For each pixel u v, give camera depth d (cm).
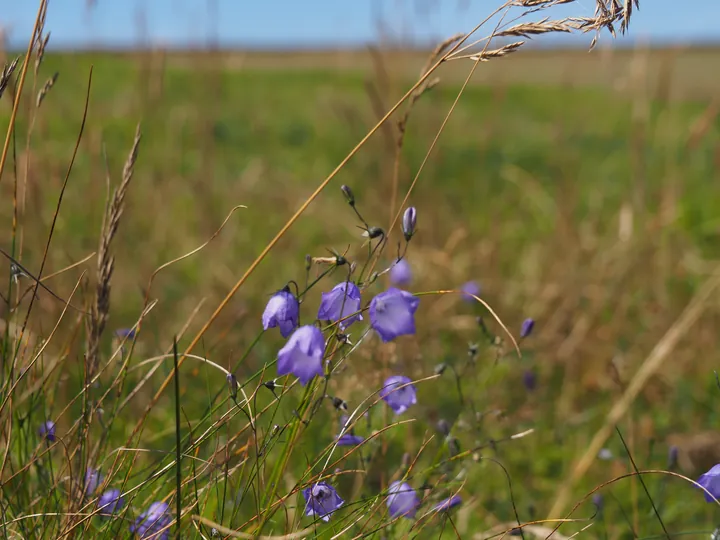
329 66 1839
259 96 1394
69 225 485
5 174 408
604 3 175
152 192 564
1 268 384
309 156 868
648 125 731
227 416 197
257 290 481
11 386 203
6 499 211
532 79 1354
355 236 552
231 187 671
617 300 486
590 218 624
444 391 390
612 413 335
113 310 412
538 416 386
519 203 700
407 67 461
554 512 306
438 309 446
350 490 264
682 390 409
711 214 641
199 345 382
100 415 235
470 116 1125
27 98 246
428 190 562
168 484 228
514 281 511
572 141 972
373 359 272
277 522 222
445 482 242
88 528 199
